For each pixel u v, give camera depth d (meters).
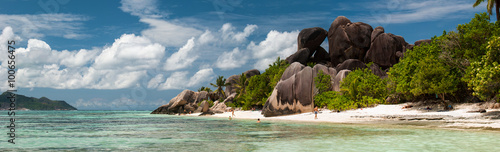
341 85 49.75
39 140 18.58
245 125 30.56
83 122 40.97
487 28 32.62
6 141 18.19
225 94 92.00
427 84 33.28
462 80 31.28
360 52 81.19
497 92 27.62
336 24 86.62
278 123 32.25
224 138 18.66
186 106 79.50
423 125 25.03
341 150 13.43
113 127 29.73
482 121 24.31
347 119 34.25
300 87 46.25
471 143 14.84
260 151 13.45
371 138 17.31
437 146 14.08
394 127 24.17
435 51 37.91
